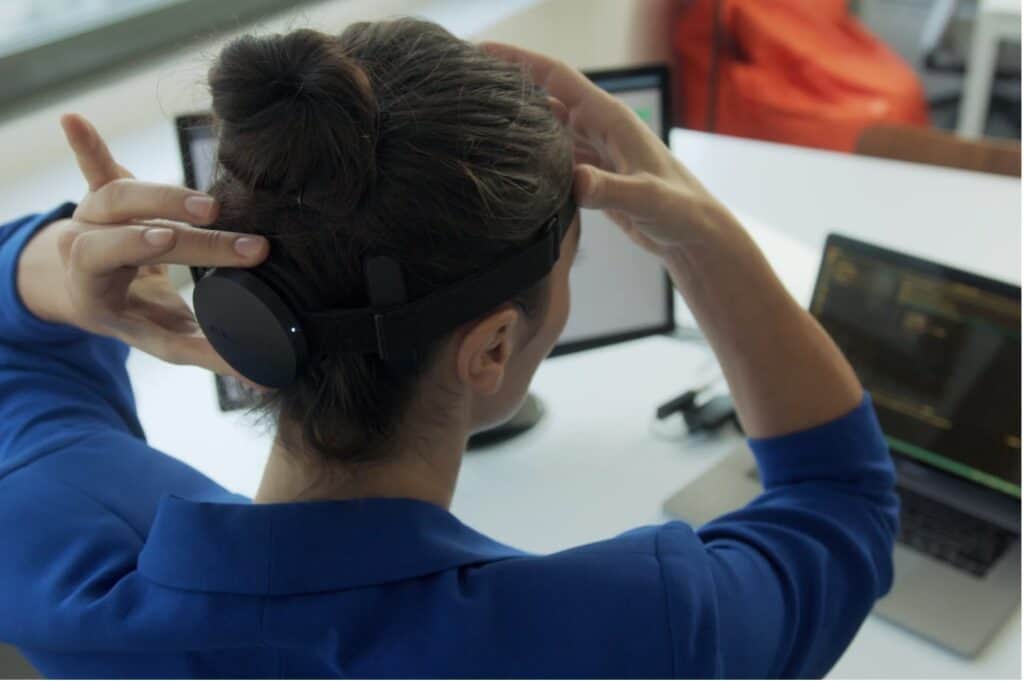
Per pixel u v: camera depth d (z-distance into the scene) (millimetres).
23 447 710
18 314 758
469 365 557
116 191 582
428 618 532
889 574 726
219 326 543
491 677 531
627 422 1305
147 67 1772
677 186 750
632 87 1277
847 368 792
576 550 584
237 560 538
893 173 1880
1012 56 2965
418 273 515
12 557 633
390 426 555
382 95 514
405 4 2273
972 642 956
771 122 2902
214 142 549
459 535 578
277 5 2031
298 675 548
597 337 1358
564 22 2516
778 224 1718
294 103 485
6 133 1543
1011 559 1052
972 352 1095
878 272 1148
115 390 806
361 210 498
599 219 1299
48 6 1728
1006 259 1580
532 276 552
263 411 586
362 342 521
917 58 3092
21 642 616
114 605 565
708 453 1243
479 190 506
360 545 541
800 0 2785
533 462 1236
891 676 934
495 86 538
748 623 596
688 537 609
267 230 519
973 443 1113
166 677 570
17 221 823
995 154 1863
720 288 755
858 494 737
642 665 548
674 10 2891
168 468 709
